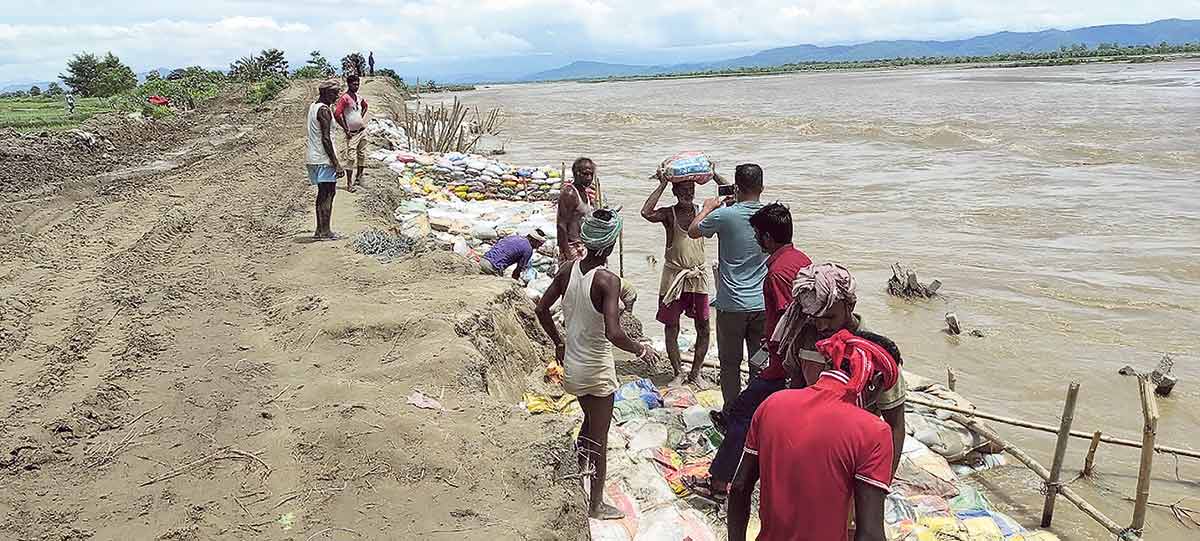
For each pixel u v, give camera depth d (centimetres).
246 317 752
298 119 2783
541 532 431
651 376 809
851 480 319
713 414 648
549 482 476
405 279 834
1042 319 1080
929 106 4434
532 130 4038
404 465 482
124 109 3216
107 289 830
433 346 629
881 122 3516
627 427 656
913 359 965
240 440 519
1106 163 2259
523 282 1020
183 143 2291
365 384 585
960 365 943
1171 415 804
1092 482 681
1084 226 1554
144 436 529
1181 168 2134
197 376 614
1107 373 905
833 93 6347
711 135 3472
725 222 609
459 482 468
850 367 338
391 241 987
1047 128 3014
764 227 507
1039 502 652
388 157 1664
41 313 761
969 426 705
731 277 616
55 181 1599
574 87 12281
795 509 325
